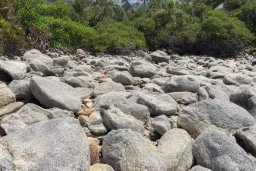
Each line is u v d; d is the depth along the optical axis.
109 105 5.01
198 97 5.92
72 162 2.71
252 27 24.00
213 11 23.94
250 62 16.52
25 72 6.30
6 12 12.60
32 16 14.85
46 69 7.61
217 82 7.45
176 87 6.28
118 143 3.28
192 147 3.60
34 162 2.75
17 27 12.94
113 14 31.08
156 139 4.13
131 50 20.38
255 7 24.14
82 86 6.19
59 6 20.20
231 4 27.41
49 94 4.66
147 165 3.01
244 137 4.00
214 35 21.61
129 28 23.28
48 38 15.93
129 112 4.56
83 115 4.59
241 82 7.59
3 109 4.51
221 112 4.39
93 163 3.20
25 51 12.33
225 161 3.26
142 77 8.23
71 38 17.64
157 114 4.93
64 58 9.55
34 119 4.06
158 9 26.33
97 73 8.40
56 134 3.07
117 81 7.02
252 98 5.12
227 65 12.62
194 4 27.91
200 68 11.91
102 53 18.62
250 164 3.24
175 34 23.14
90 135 3.99
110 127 4.03
